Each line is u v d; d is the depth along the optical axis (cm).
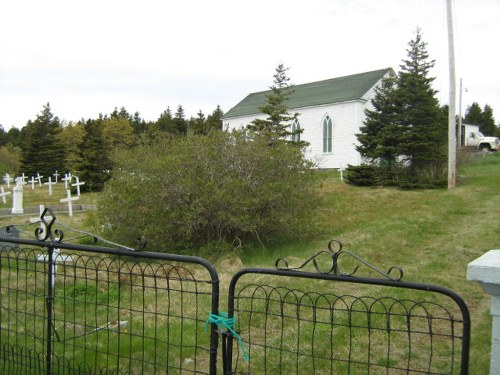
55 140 4000
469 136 4647
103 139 3234
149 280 835
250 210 1157
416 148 2233
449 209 1596
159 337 549
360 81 3428
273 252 1126
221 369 472
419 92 2242
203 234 1168
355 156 3170
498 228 1250
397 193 2061
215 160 1176
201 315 631
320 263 946
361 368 467
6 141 6222
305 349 509
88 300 681
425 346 521
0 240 446
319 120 3353
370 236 1186
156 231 1112
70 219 1689
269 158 1205
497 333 303
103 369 462
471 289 745
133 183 1150
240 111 3934
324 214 1609
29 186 3303
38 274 791
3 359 464
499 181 2253
